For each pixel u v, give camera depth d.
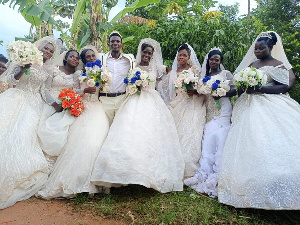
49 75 4.34
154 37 7.21
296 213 3.32
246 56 4.44
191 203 3.50
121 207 3.40
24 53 3.71
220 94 4.08
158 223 3.06
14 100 3.97
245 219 3.18
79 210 3.34
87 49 4.62
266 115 3.64
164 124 4.26
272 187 3.10
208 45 6.52
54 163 3.91
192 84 4.36
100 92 4.55
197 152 4.22
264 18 12.37
